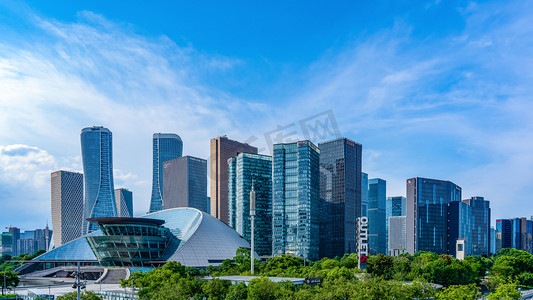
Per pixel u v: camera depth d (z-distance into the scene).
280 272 167.75
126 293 147.62
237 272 178.38
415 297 115.44
